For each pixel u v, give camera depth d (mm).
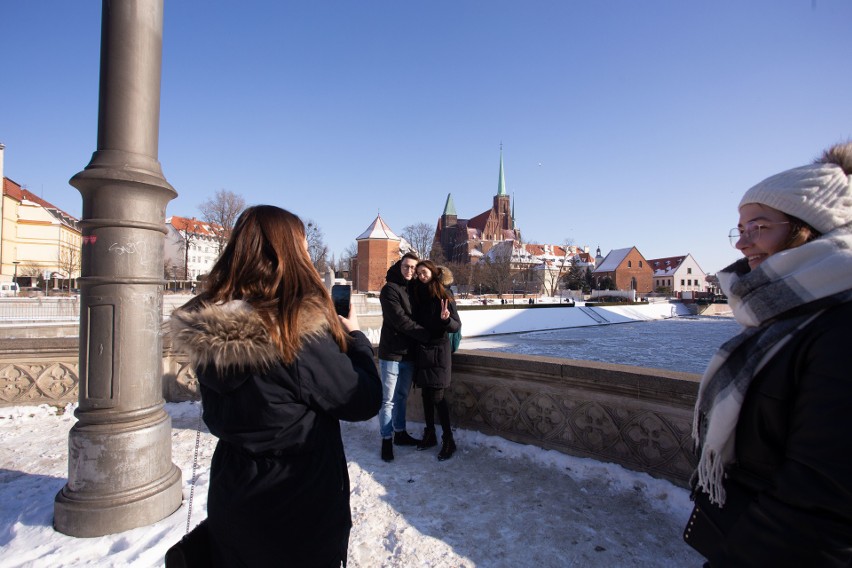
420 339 4270
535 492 3672
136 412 3186
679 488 3461
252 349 1427
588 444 4039
